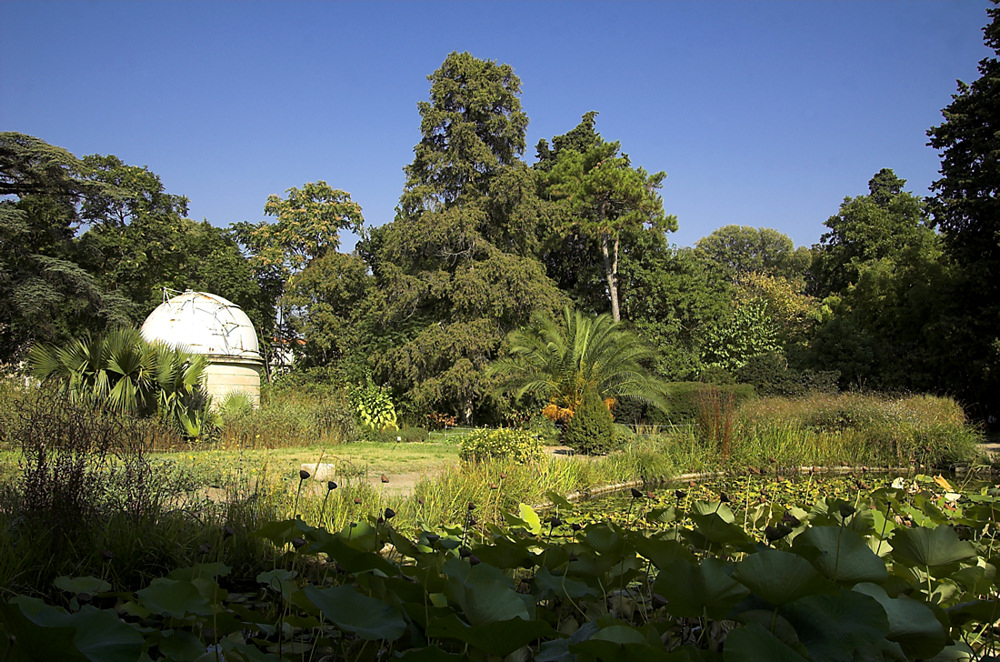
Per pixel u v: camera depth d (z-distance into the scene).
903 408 15.55
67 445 5.32
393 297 22.05
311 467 9.50
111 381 13.40
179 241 27.44
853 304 26.83
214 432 14.16
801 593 1.42
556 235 26.89
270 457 11.51
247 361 17.80
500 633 1.31
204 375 16.09
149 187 26.22
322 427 16.22
